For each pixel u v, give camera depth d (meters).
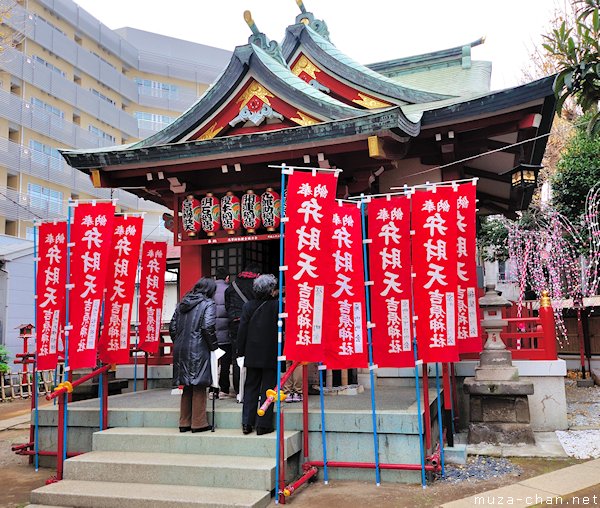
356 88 9.10
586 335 13.36
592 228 14.18
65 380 5.79
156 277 8.47
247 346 5.65
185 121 8.20
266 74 7.71
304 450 5.54
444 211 5.41
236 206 8.03
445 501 4.72
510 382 6.45
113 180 8.48
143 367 9.27
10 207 26.23
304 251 5.17
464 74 11.54
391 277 5.49
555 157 18.36
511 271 18.89
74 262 6.05
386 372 8.08
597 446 6.30
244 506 4.46
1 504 5.27
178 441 5.64
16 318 16.67
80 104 32.25
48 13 31.89
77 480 5.40
